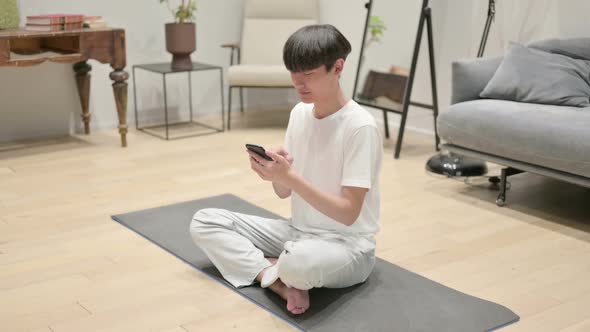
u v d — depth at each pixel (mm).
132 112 4613
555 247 2500
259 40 4797
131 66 4535
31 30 3678
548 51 3338
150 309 1997
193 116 4887
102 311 1985
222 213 2178
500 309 1987
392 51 3984
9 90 4086
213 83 4934
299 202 2049
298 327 1881
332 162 1919
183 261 2344
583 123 2705
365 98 4160
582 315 1978
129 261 2348
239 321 1924
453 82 3299
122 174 3420
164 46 4648
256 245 2184
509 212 2879
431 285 2146
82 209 2887
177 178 3354
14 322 1918
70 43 3826
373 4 4145
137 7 4473
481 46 3654
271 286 2035
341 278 1985
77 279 2203
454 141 3139
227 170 3500
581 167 2635
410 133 4391
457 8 3980
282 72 4375
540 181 3320
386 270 2256
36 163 3621
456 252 2443
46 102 4227
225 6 4863
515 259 2385
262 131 4438
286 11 4805
